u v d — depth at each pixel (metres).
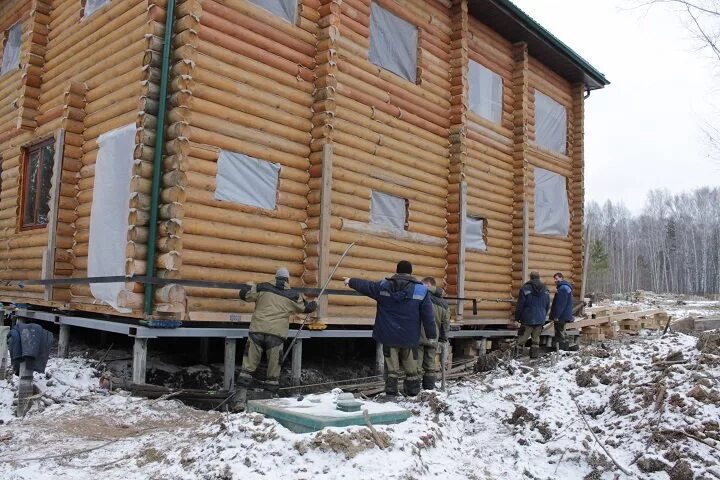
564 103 15.85
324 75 8.84
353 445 3.94
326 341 10.84
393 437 4.17
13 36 11.70
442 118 11.44
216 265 7.62
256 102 8.16
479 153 12.48
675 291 70.81
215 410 7.05
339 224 9.05
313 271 8.59
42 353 6.04
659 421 4.83
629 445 4.80
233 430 4.36
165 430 5.43
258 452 4.01
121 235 7.32
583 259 15.63
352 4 9.60
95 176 8.02
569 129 15.98
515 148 13.62
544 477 4.54
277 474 3.79
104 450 4.76
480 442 5.44
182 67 7.27
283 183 8.48
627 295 48.12
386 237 9.97
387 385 7.16
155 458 4.52
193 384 8.27
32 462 4.39
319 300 8.48
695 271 69.88
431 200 11.08
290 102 8.62
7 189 10.75
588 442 4.95
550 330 13.48
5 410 5.97
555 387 6.31
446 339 8.06
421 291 7.04
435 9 11.47
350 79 9.41
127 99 7.82
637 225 87.75
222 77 7.75
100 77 8.49
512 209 13.54
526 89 13.76
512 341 13.06
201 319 7.37
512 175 13.56
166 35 7.42
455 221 11.34
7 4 11.70
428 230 10.96
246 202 8.06
